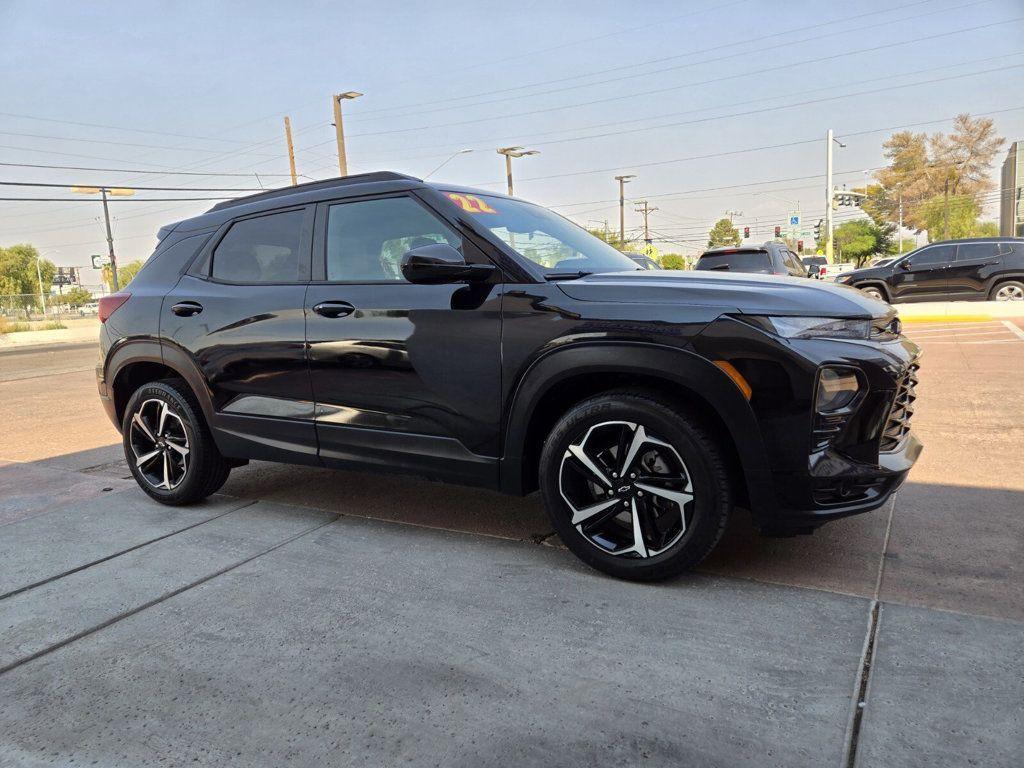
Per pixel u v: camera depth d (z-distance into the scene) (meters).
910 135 83.69
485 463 3.07
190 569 3.13
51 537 3.60
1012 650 2.25
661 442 2.69
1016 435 5.02
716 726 1.94
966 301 15.70
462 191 3.48
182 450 3.94
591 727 1.95
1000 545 3.10
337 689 2.17
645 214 84.00
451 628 2.53
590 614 2.60
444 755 1.86
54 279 106.69
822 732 1.90
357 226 3.46
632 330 2.67
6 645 2.50
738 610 2.59
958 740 1.84
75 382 10.99
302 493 4.23
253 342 3.61
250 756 1.88
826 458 2.57
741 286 2.76
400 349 3.19
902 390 2.79
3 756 1.90
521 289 2.94
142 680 2.25
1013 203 81.19
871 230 87.38
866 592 2.70
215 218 4.04
